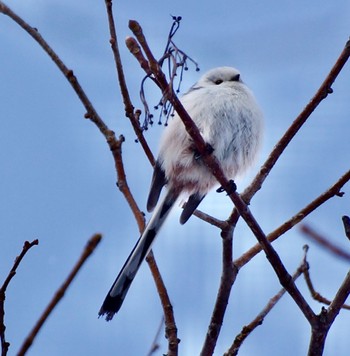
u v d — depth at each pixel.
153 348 5.68
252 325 5.89
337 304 5.48
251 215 5.88
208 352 5.89
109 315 6.71
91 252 4.05
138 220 6.11
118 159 6.23
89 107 6.10
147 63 5.39
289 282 5.58
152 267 5.86
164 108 5.51
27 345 4.04
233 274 6.15
